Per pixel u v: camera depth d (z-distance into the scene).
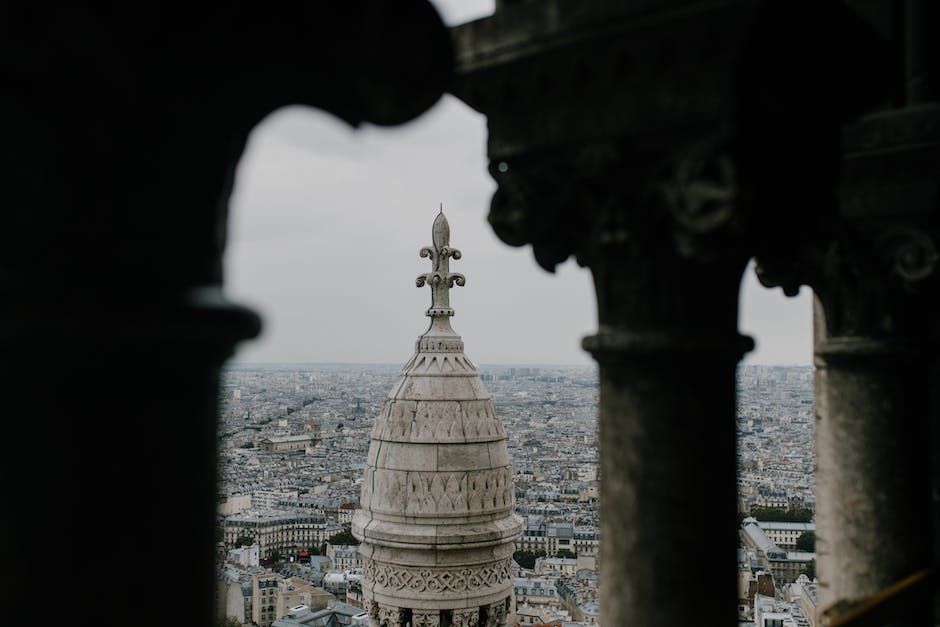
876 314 5.75
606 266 4.02
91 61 2.36
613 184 3.89
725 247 3.61
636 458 3.97
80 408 2.40
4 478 2.38
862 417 5.83
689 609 3.87
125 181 2.46
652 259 3.91
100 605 2.43
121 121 2.44
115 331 2.38
